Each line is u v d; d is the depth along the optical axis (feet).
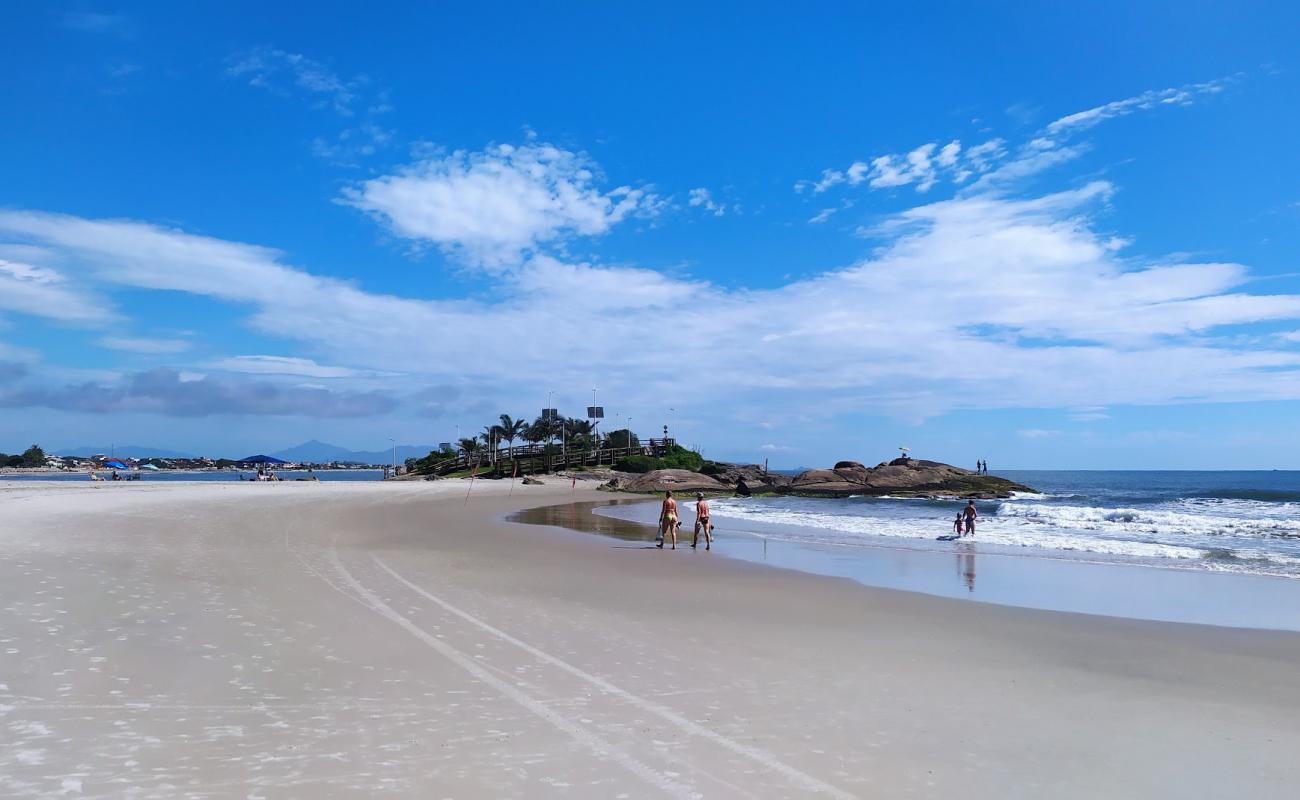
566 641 32.50
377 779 17.34
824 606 44.50
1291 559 69.10
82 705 20.99
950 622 40.14
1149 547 78.89
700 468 320.50
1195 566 65.21
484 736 20.53
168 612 33.06
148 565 46.50
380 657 28.27
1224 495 210.38
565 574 55.62
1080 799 17.78
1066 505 162.09
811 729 22.15
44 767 16.85
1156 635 37.50
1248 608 45.78
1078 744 21.61
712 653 31.42
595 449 363.76
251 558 54.13
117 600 34.65
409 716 21.86
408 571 52.95
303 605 37.11
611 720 22.30
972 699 25.79
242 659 26.73
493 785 17.38
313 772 17.54
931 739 21.65
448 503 165.78
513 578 52.31
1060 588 53.26
